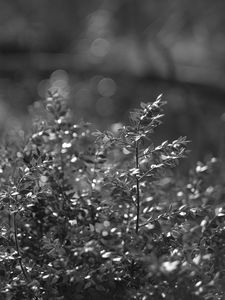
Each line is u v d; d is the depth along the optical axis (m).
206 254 1.32
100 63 5.30
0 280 1.34
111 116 4.98
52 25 5.62
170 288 1.28
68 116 1.58
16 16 5.63
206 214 1.41
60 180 1.46
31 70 5.20
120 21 5.51
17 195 1.36
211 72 5.09
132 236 1.35
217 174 1.88
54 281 1.33
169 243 1.36
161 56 5.16
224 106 4.89
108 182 1.39
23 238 1.42
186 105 4.65
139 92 5.11
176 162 1.36
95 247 1.32
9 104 5.08
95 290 1.38
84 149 1.57
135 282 1.35
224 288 1.37
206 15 5.47
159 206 1.51
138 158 1.39
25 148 1.52
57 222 1.44
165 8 5.43
